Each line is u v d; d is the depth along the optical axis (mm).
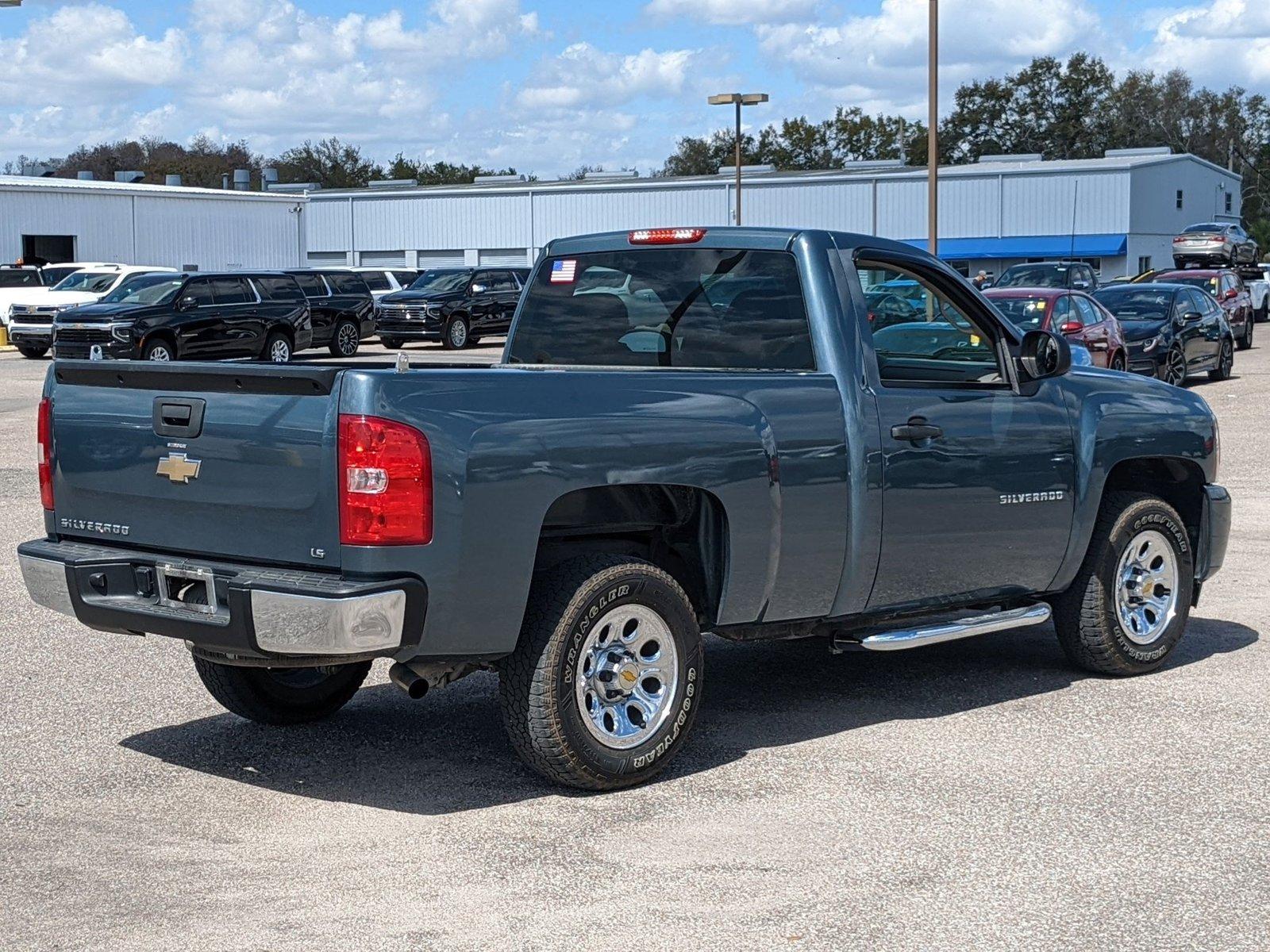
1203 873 4656
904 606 6344
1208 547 7543
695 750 6008
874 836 4988
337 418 4836
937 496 6262
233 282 29672
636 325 6566
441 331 36812
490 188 67625
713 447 5527
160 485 5305
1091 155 119375
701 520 5730
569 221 66625
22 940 4176
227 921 4305
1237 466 14938
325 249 70938
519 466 5047
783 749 6004
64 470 5637
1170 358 23766
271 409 4996
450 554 4918
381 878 4637
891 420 6105
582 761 5312
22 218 46219
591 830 5066
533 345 6840
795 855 4816
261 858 4816
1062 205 61719
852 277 6180
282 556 5020
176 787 5562
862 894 4492
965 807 5281
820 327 6043
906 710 6605
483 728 6344
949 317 6547
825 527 5910
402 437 4824
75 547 5621
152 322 27656
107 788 5555
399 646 4887
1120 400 7121
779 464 5727
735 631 5906
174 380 5234
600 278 6672
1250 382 25844
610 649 5449
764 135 133625
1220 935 4203
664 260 6496
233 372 5031
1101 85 118938
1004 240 62406
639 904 4422
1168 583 7297
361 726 6387
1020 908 4383
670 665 5578
